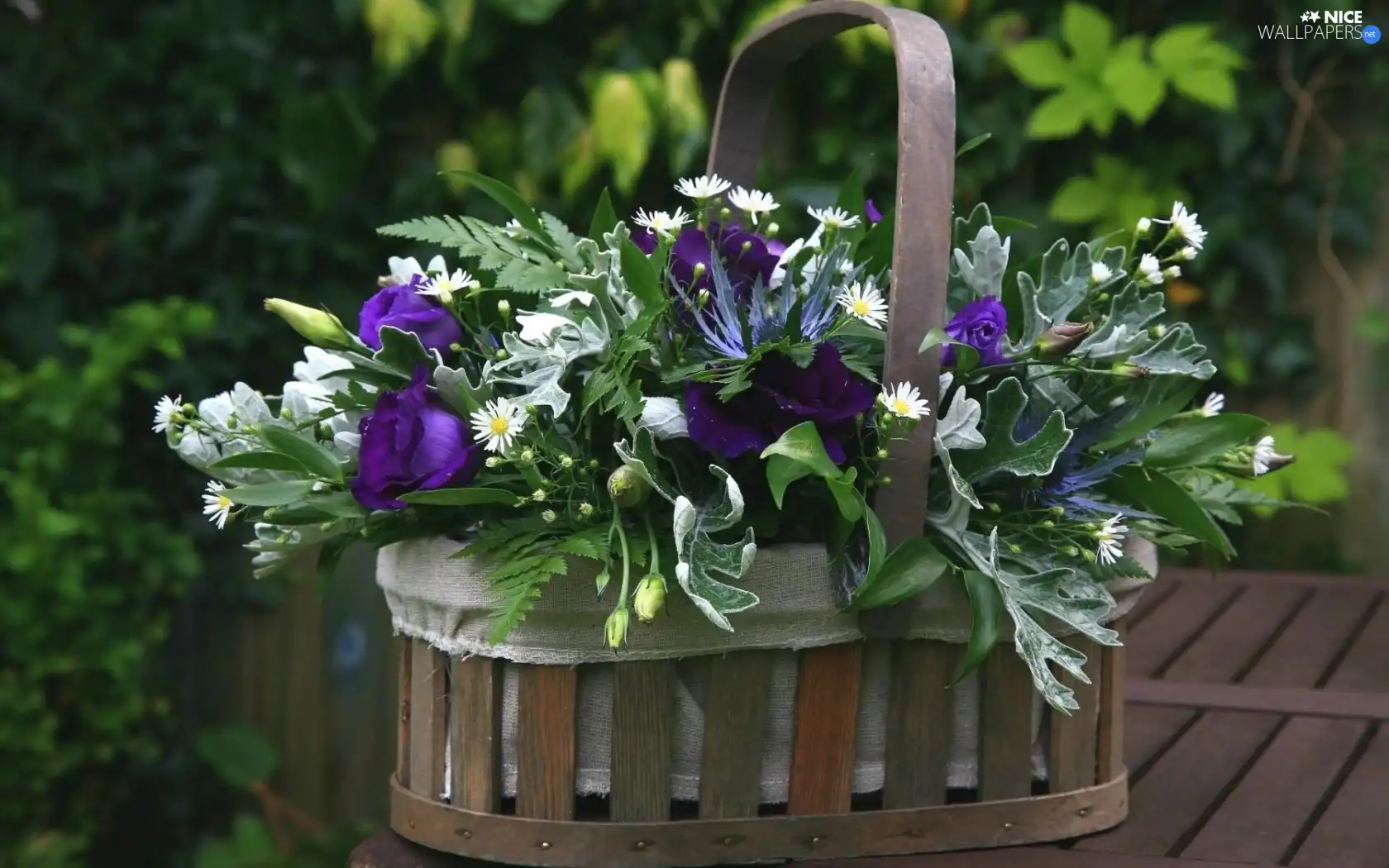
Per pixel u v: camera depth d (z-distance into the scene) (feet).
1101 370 5.87
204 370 9.54
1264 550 10.55
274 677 9.97
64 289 9.47
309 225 9.40
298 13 9.19
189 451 5.90
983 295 5.92
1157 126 10.00
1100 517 5.86
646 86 8.91
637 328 5.65
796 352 5.66
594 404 5.75
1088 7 9.69
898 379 5.66
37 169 9.29
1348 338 10.41
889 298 5.70
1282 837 5.94
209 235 9.47
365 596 9.99
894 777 5.85
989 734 5.90
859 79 9.55
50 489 8.79
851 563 5.74
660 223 5.82
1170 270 5.96
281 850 9.98
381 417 5.67
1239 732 6.54
